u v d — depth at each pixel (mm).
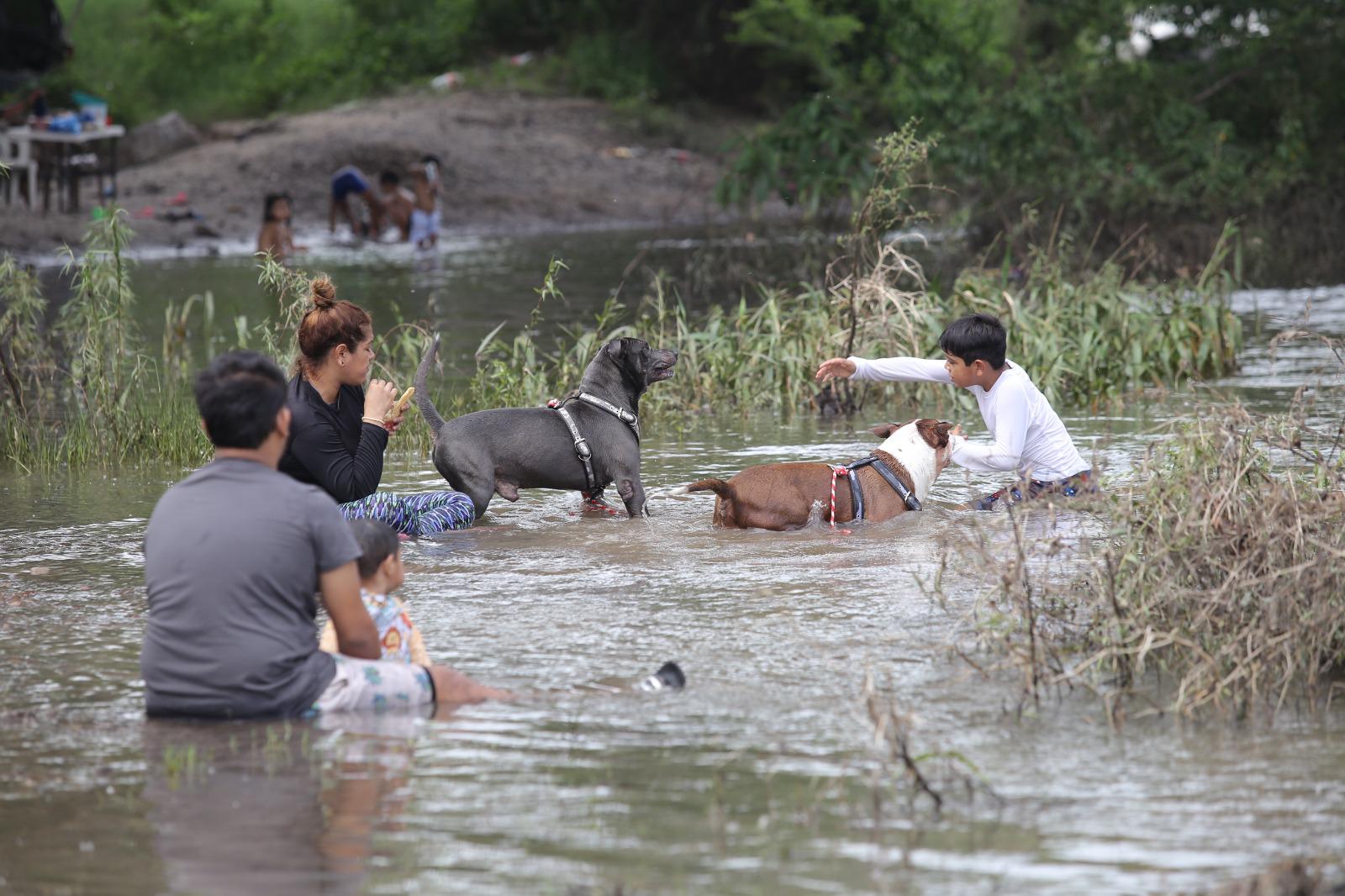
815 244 34375
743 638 8047
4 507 11953
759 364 17625
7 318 16766
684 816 5688
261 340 22234
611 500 12336
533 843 5461
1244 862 5234
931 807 5750
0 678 7512
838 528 10742
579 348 17031
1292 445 8516
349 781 6070
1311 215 37062
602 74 62375
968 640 7934
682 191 51375
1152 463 8664
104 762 6309
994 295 19141
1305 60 42094
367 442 10359
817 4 61156
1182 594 7387
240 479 6973
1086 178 35375
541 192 48750
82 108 39656
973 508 11375
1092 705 6945
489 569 9711
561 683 7320
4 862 5332
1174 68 42594
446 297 28016
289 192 45031
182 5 69000
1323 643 7309
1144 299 20062
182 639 6805
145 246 36719
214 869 5266
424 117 54594
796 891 5043
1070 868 5195
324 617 8547
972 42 46625
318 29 71312
